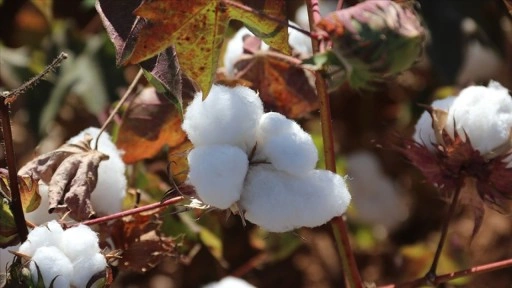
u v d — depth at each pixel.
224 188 0.75
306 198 0.75
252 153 0.76
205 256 1.13
